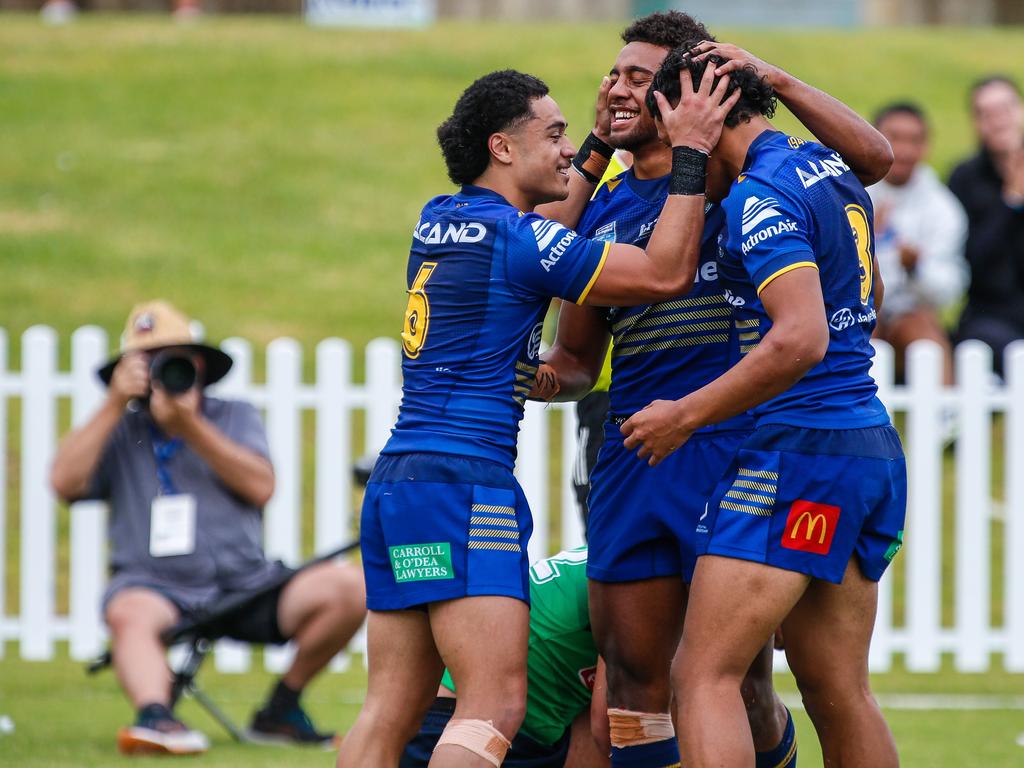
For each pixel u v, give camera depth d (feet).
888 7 275.59
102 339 89.35
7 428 113.70
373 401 89.71
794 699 82.48
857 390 47.11
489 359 48.44
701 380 51.52
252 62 200.95
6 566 101.45
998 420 127.03
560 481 109.70
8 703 78.54
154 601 71.82
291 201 162.30
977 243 116.47
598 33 219.82
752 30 233.55
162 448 74.84
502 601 46.98
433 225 49.80
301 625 71.51
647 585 51.78
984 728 75.10
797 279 44.91
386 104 188.75
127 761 65.36
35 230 150.61
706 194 50.16
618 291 47.75
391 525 48.03
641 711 52.08
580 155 54.39
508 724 46.55
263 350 127.65
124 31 214.07
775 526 45.83
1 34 209.67
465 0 261.03
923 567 89.71
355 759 47.98
